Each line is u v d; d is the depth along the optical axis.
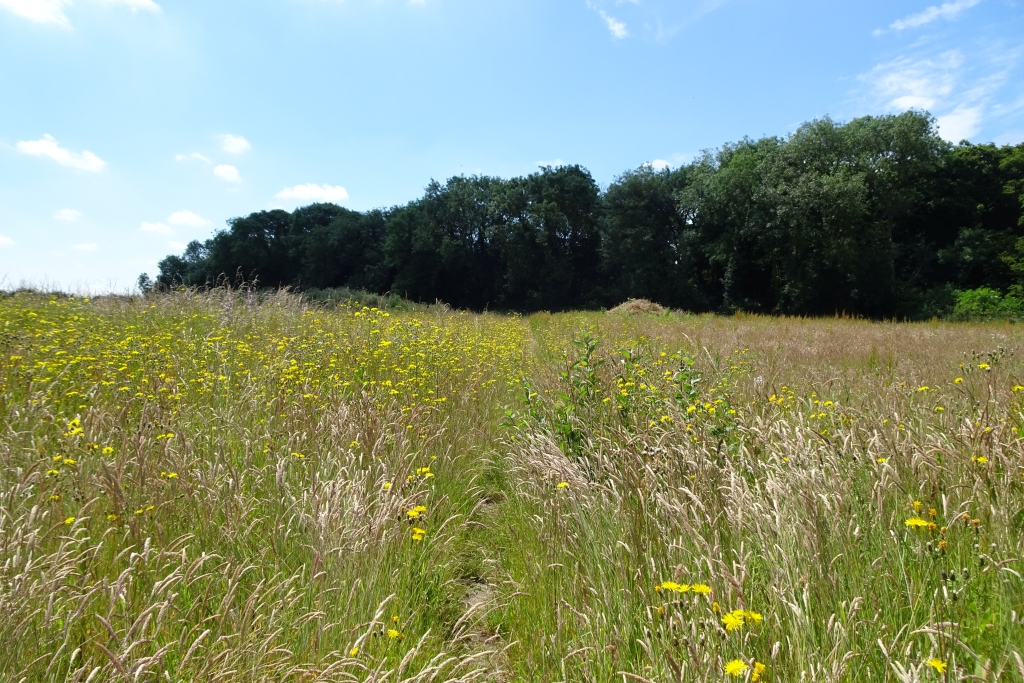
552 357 8.52
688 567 2.55
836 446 3.44
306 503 3.08
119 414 4.04
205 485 3.11
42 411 4.00
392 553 2.97
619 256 45.59
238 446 4.08
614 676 2.17
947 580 2.29
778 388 6.05
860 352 10.62
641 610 2.42
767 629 2.13
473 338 10.48
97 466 3.22
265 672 2.01
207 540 2.88
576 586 2.74
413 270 47.72
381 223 53.66
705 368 7.00
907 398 4.88
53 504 2.84
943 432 3.66
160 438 3.71
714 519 2.81
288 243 53.78
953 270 40.16
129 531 2.79
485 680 2.41
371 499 3.36
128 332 7.67
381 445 4.08
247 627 2.14
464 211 47.84
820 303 38.53
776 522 2.60
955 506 2.82
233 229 53.94
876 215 41.06
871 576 2.36
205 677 1.95
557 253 48.06
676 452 3.52
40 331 7.21
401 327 9.33
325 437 4.16
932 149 39.47
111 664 1.93
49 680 1.93
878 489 2.71
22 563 2.28
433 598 2.97
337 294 25.53
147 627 2.18
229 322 9.27
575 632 2.48
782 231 38.81
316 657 2.15
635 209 45.53
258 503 3.29
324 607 2.44
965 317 33.34
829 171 39.12
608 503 3.19
